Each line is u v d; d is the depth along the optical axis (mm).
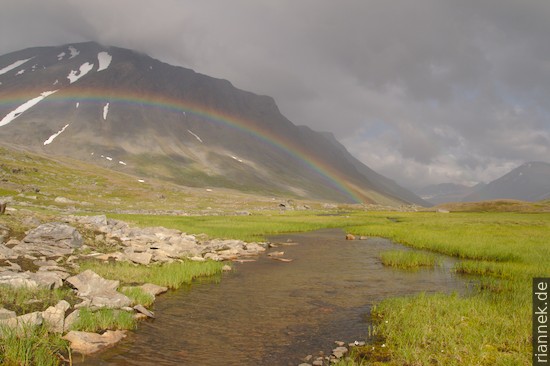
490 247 35844
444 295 18641
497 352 11602
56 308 14086
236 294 20031
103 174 188125
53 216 35781
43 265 21156
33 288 16031
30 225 29500
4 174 123438
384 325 14609
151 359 11523
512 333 13070
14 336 11062
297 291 20891
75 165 196250
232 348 12664
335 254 36000
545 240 41594
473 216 103875
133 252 28453
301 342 13258
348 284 22734
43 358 10461
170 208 114625
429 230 56062
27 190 100250
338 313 16750
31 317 12250
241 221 72938
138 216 73062
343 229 65312
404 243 44906
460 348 11758
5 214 31203
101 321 13891
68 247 26516
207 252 35031
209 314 16375
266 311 16953
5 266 19203
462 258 32938
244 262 31078
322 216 104625
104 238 32375
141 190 149000
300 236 53625
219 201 160125
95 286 17906
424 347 12133
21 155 166625
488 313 15266
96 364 10914
